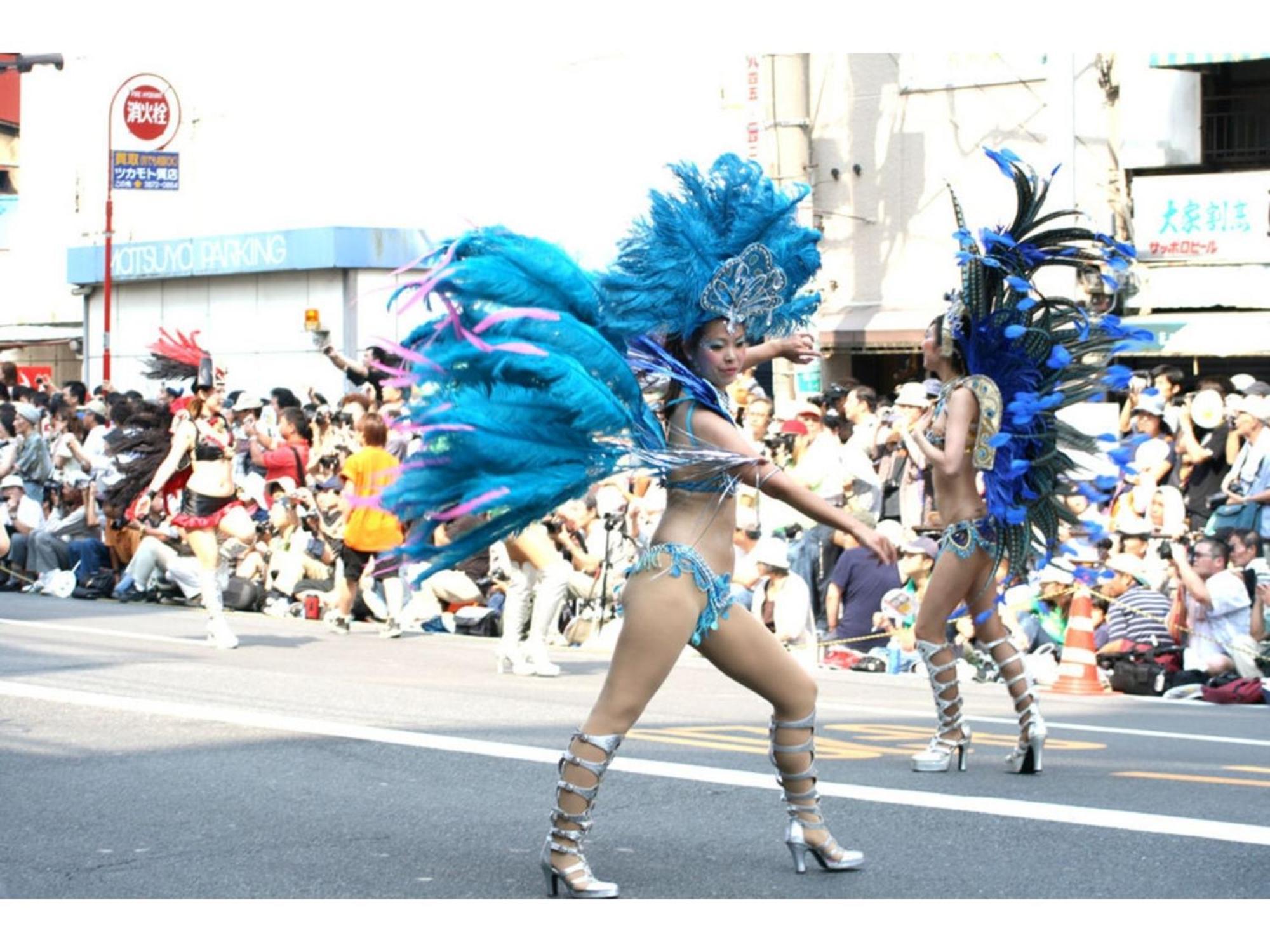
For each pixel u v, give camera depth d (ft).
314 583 49.73
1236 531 37.01
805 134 72.43
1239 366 64.54
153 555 52.24
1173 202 64.59
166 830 21.01
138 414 42.19
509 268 17.42
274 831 20.95
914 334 69.51
